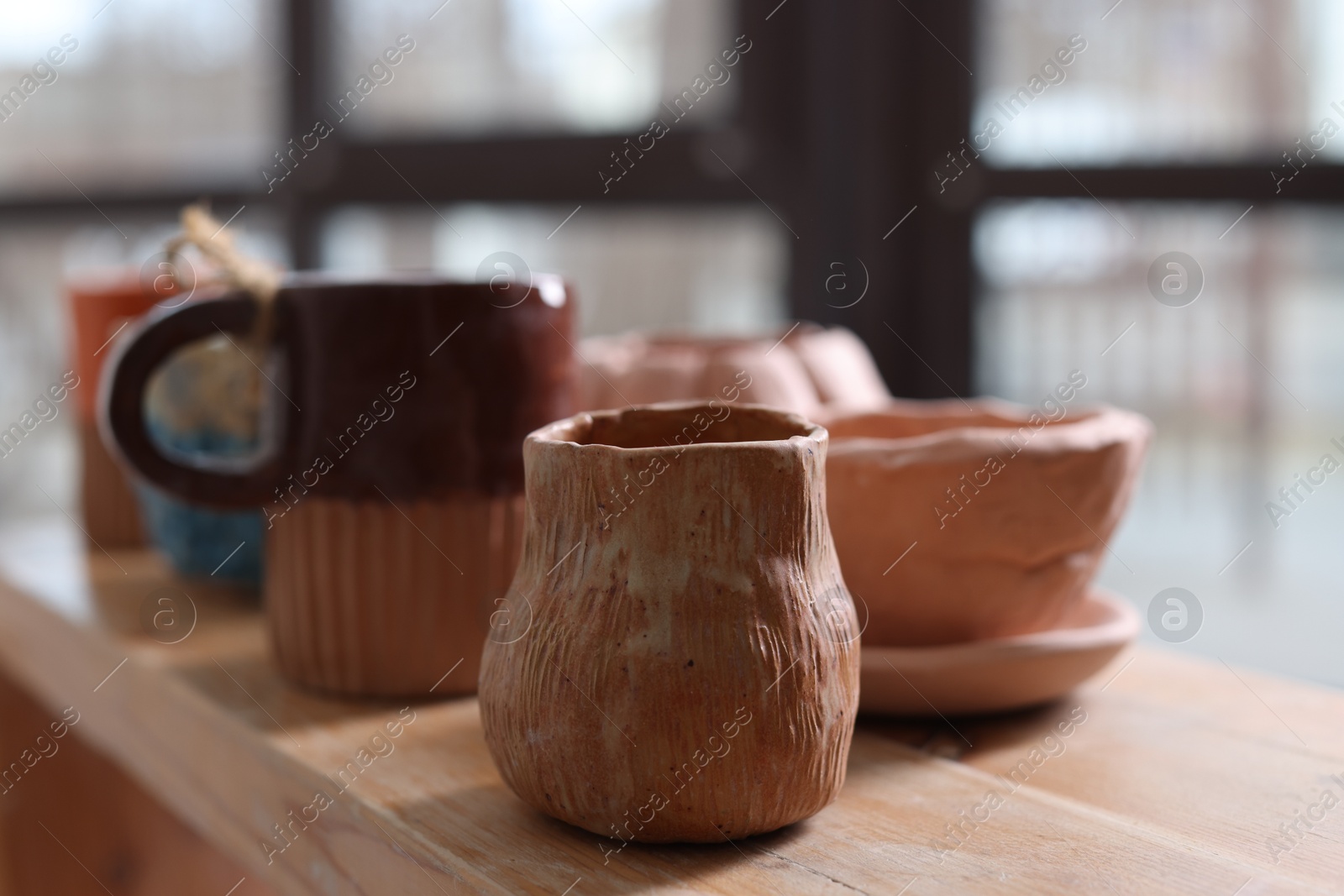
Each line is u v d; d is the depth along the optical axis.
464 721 0.61
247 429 0.68
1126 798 0.56
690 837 0.53
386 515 0.61
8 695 0.78
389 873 0.55
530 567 0.54
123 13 1.08
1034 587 0.60
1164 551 0.97
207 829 0.63
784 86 0.96
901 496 0.59
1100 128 0.91
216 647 0.67
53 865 0.77
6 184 1.12
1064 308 0.95
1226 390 0.94
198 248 0.61
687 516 0.52
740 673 0.52
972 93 0.92
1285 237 0.91
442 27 1.03
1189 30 0.89
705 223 1.02
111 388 0.60
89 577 0.76
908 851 0.53
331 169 1.06
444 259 1.07
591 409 0.69
